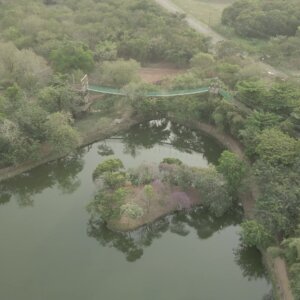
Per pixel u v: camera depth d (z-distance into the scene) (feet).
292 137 251.60
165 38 415.44
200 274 203.21
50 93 293.64
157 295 191.31
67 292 192.44
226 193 225.56
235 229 230.68
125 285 196.75
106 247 219.00
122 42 410.52
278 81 322.96
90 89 326.44
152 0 542.57
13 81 334.24
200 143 311.68
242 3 500.33
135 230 220.43
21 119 264.11
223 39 463.01
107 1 532.73
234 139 289.74
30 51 357.20
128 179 238.89
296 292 163.63
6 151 258.98
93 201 223.71
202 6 589.73
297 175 208.85
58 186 274.57
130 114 325.21
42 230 228.84
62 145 265.75
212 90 309.22
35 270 203.62
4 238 223.30
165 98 314.76
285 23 455.63
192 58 382.22
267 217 195.42
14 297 189.26
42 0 548.31
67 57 342.23
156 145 320.29
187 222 233.14
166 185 237.25
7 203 259.80
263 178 213.87
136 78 338.54
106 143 306.55
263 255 201.46
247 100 289.74
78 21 466.29
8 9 486.79
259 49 415.03
